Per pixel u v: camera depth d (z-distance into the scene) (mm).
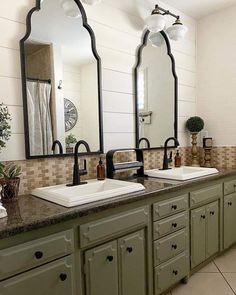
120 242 1448
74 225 1239
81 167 1920
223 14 2688
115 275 1421
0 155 1519
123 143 2238
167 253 1736
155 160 2510
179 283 1962
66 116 1840
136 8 2291
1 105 1498
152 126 2479
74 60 1874
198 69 2932
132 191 1551
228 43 2672
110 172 1951
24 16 1603
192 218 1948
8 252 1017
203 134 2887
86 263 1288
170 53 2596
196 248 1999
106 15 2078
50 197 1436
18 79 1582
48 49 1722
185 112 2842
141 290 1583
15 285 1035
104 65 2082
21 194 1599
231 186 2375
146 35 2375
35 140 1663
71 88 1866
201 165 2814
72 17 1847
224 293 1836
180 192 1832
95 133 2020
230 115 2693
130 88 2289
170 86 2635
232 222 2406
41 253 1110
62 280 1187
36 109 1669
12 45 1555
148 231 1605
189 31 2828
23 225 1044
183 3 2545
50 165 1740
